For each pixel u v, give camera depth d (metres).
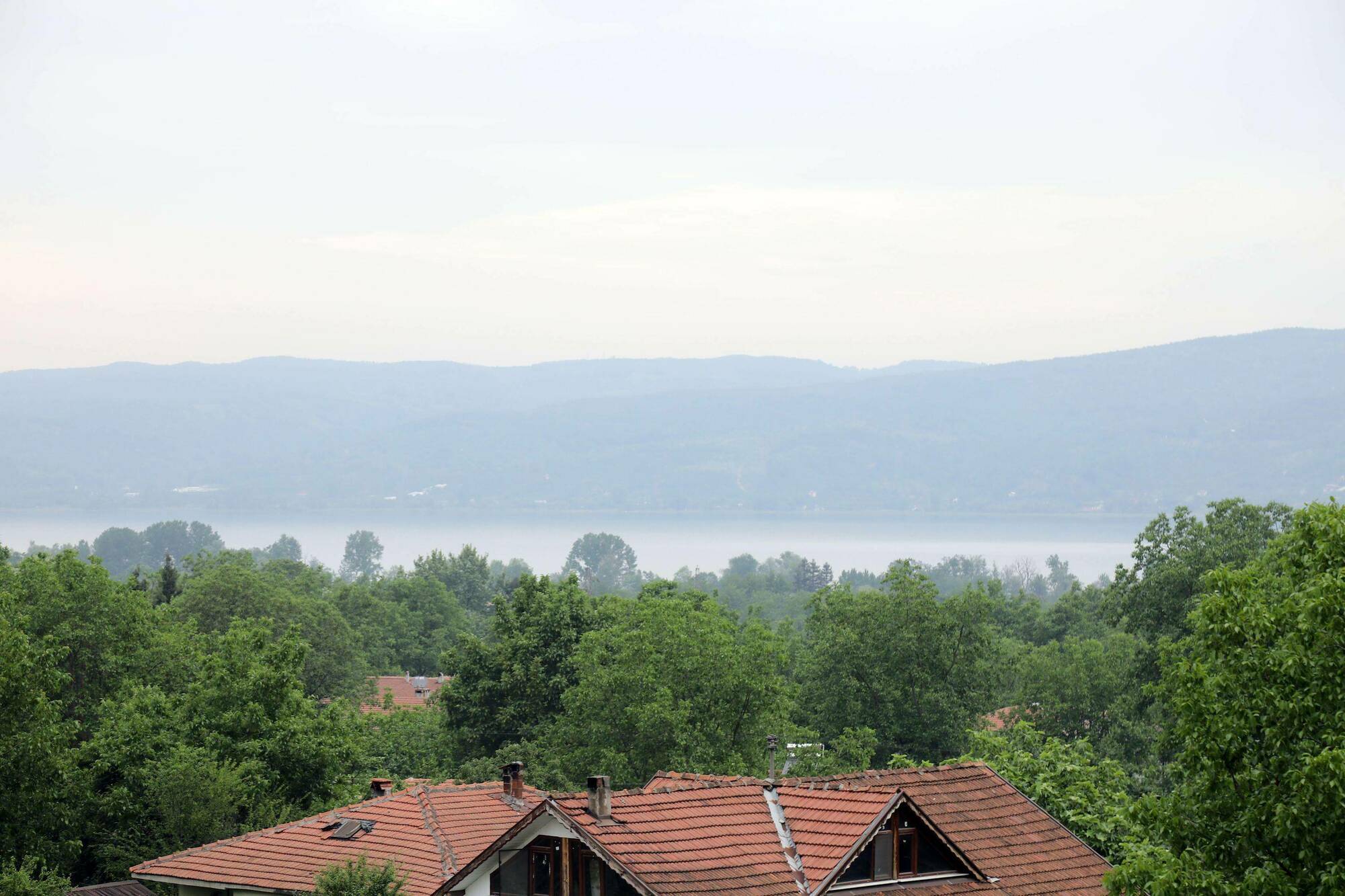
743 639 70.06
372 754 75.62
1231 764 21.27
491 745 72.44
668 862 26.61
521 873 28.45
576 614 75.06
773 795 30.47
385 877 27.33
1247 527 71.69
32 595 64.69
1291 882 19.64
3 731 40.41
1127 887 21.70
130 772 48.19
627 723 61.69
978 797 31.88
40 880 38.25
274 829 36.12
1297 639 21.00
